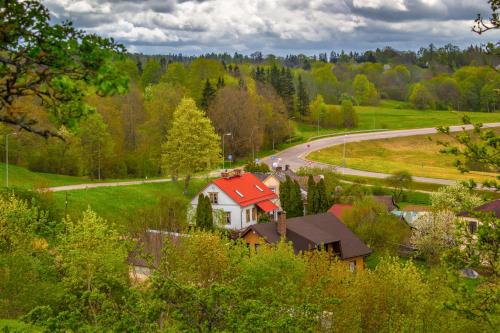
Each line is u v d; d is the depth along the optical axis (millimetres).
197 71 151250
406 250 57438
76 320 14039
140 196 74062
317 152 132000
